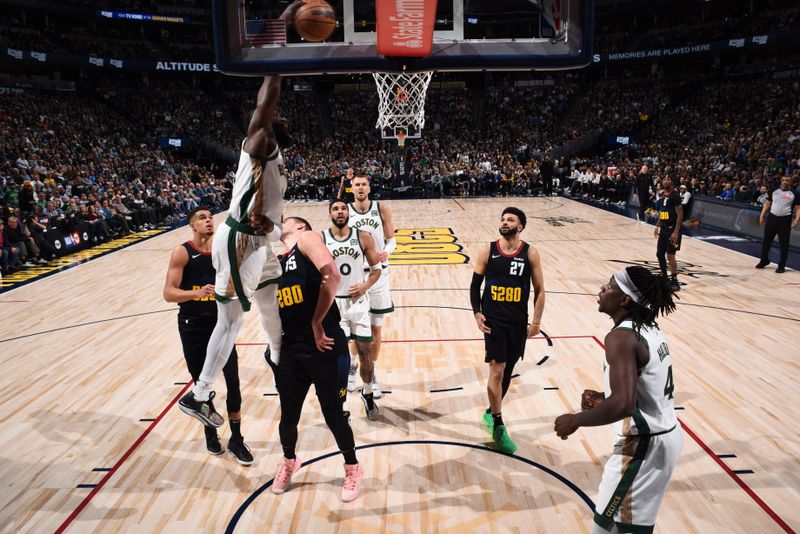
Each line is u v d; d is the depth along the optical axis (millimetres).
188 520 3418
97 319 7695
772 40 25547
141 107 30281
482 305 4250
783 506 3439
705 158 21172
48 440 4414
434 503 3549
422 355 6129
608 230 14406
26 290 9383
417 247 12477
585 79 34125
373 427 4555
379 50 4363
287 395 3518
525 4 4488
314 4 3139
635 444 2557
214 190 22531
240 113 33500
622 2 31422
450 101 32750
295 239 3412
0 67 28656
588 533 3232
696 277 9273
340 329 3541
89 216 14016
